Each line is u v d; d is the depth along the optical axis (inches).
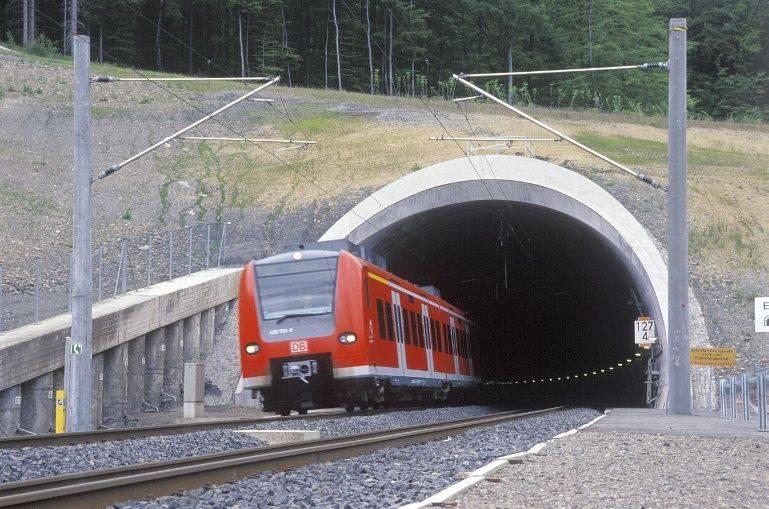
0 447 801.6
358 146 2711.6
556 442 788.6
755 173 2495.1
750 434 919.7
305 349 1294.3
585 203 1972.2
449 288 3208.7
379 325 1381.6
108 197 2509.8
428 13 4731.8
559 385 4084.6
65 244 2268.7
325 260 1330.0
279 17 4894.2
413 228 2225.6
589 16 4697.3
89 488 483.5
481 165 2020.2
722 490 524.4
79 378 1135.6
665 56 4726.9
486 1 4596.5
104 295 1903.3
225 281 1909.4
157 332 1648.6
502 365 3897.6
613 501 459.2
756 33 4955.7
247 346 1318.9
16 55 3639.3
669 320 1348.4
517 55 4731.8
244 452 722.2
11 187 2506.2
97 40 4744.1
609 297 2977.4
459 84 4680.1
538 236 2536.9
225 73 4987.7
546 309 3543.3
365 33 4859.7
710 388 1704.0
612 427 995.9
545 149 2532.0
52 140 2878.9
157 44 4840.1
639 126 3029.0
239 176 2593.5
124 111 3137.3
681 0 5172.2
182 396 1715.1
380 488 533.3
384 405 1585.9
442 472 598.9
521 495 473.7
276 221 2276.1
